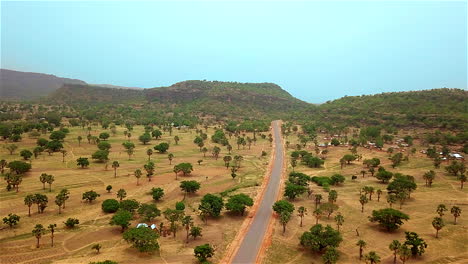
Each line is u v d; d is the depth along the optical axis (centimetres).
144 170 16438
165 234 9256
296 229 9744
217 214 10419
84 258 7769
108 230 9456
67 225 9581
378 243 8769
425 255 8012
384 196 12675
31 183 13388
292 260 7894
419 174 15462
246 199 10956
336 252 7650
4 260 7594
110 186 12825
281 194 13288
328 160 19450
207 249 7644
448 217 10456
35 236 8712
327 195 12938
